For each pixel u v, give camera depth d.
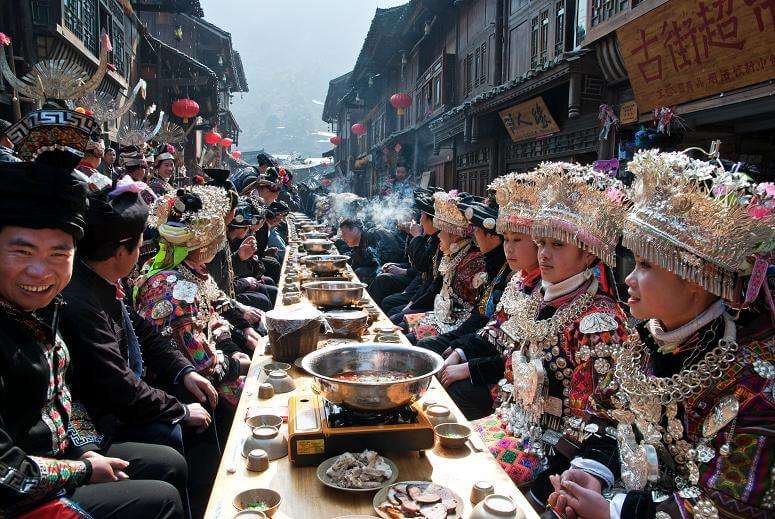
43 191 1.60
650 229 1.53
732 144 5.66
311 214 19.02
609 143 6.49
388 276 6.21
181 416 2.43
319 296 3.65
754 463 1.42
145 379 2.86
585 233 2.09
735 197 1.43
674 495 1.55
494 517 1.44
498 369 2.86
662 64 5.16
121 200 2.35
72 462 1.72
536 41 8.62
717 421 1.47
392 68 20.81
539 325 2.24
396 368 2.14
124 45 13.80
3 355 1.62
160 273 2.89
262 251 7.16
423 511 1.52
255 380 2.48
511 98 7.83
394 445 1.80
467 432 2.00
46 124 2.15
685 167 1.51
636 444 1.77
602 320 2.06
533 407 2.21
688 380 1.55
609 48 5.90
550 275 2.25
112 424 2.34
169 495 1.94
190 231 2.87
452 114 10.52
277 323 2.67
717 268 1.46
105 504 1.81
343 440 1.78
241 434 1.99
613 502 1.63
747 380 1.46
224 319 3.84
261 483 1.70
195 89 18.06
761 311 1.51
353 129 25.70
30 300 1.66
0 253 1.62
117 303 2.46
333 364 2.10
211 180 4.56
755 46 4.23
